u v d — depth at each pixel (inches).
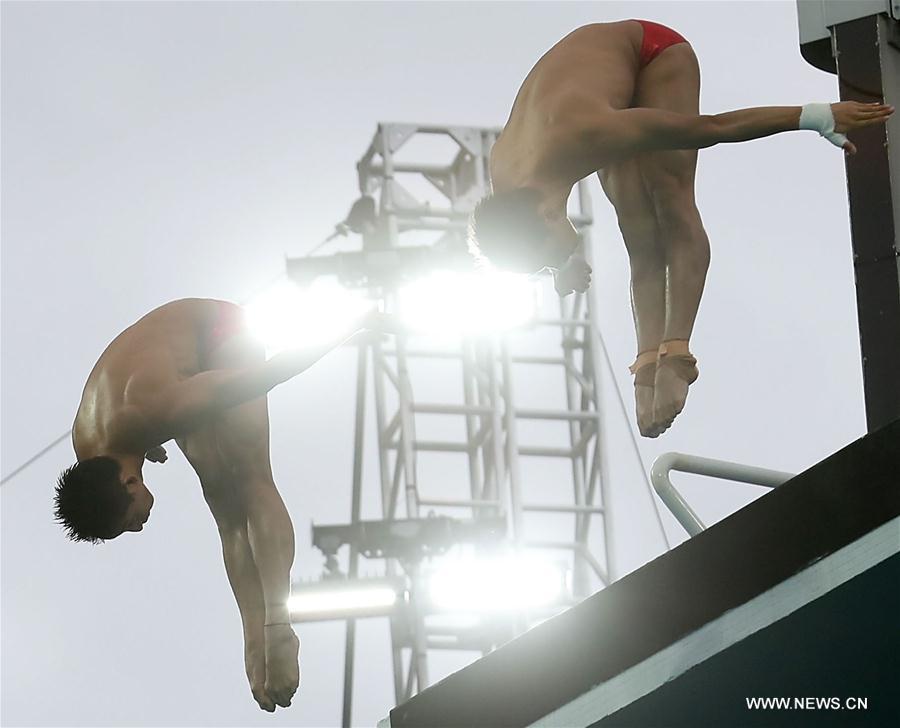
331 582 2883.9
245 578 975.0
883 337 909.8
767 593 657.6
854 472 649.6
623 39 864.3
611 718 680.4
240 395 896.9
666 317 893.2
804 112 795.4
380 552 2938.0
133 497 916.6
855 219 928.3
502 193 823.7
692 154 891.4
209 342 951.6
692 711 674.8
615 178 911.7
